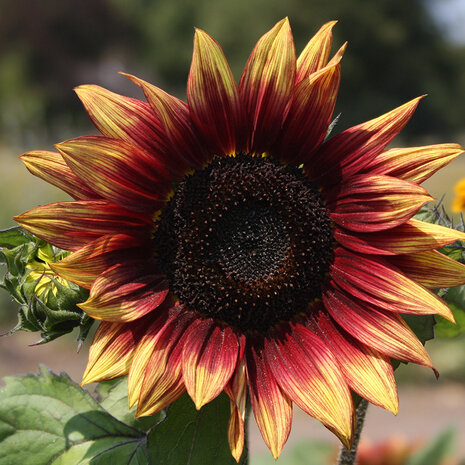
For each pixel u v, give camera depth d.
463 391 1.57
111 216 0.49
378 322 0.48
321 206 0.50
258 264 0.50
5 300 1.86
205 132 0.50
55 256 0.50
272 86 0.50
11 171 2.46
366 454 0.81
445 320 0.55
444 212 0.54
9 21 7.53
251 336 0.49
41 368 0.51
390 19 7.75
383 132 0.49
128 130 0.49
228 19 7.59
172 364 0.47
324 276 0.50
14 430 0.50
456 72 8.23
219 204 0.50
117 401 0.52
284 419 0.47
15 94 7.28
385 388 0.47
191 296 0.49
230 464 0.48
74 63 7.68
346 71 7.61
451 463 0.78
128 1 8.06
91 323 0.49
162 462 0.48
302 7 7.51
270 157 0.51
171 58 8.23
